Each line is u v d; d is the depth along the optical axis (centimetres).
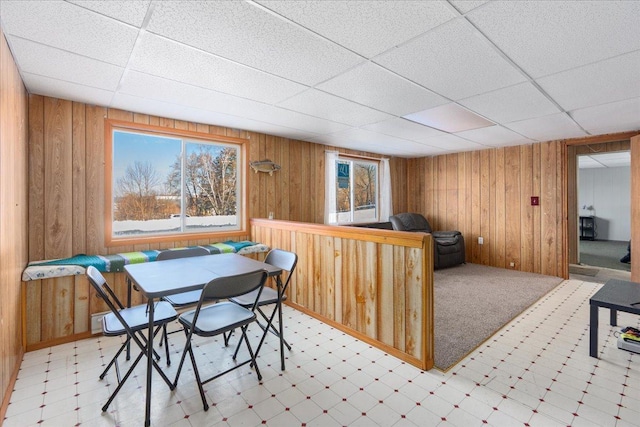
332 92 266
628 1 146
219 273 217
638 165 373
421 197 633
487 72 226
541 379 210
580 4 149
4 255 183
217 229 392
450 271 501
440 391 198
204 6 151
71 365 229
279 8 153
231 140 391
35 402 187
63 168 282
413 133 419
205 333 187
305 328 293
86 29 170
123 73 228
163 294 176
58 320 260
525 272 493
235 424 170
